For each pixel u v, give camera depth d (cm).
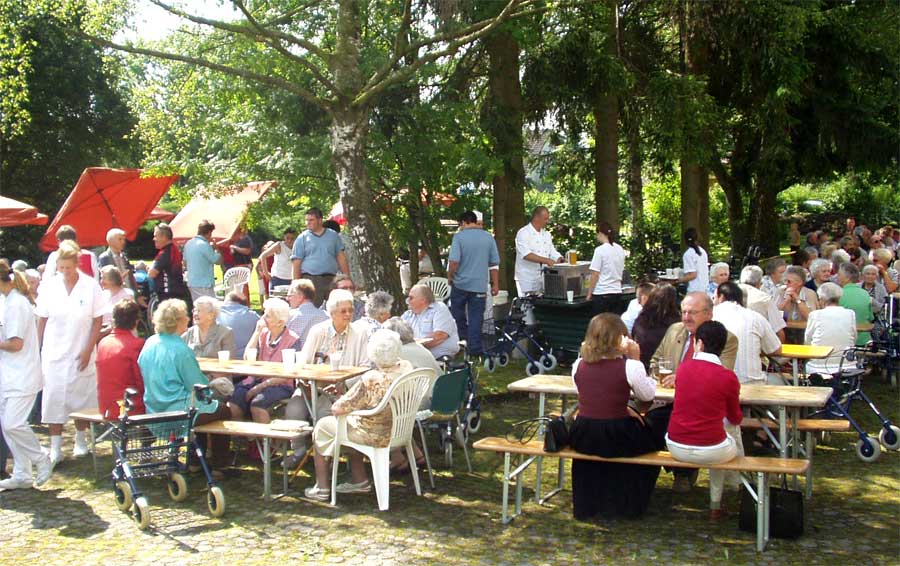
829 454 748
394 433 627
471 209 1337
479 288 1051
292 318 822
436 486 676
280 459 741
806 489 634
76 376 741
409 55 1183
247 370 689
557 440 583
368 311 795
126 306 687
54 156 2478
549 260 1124
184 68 1234
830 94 1706
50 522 604
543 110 1434
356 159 969
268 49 1157
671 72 1442
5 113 1352
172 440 629
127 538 571
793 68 1425
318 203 1305
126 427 616
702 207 1877
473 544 553
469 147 1188
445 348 837
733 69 1553
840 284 967
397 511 619
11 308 664
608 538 560
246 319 830
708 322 561
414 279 1351
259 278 1546
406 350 713
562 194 2114
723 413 548
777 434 722
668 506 624
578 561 521
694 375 550
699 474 704
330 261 1082
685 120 1339
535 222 1138
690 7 1427
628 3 1505
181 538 570
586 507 596
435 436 817
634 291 1141
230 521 602
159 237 1243
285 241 1419
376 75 959
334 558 532
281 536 571
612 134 1435
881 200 3238
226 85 1188
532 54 1326
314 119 1216
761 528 533
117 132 2522
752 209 2059
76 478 704
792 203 3606
